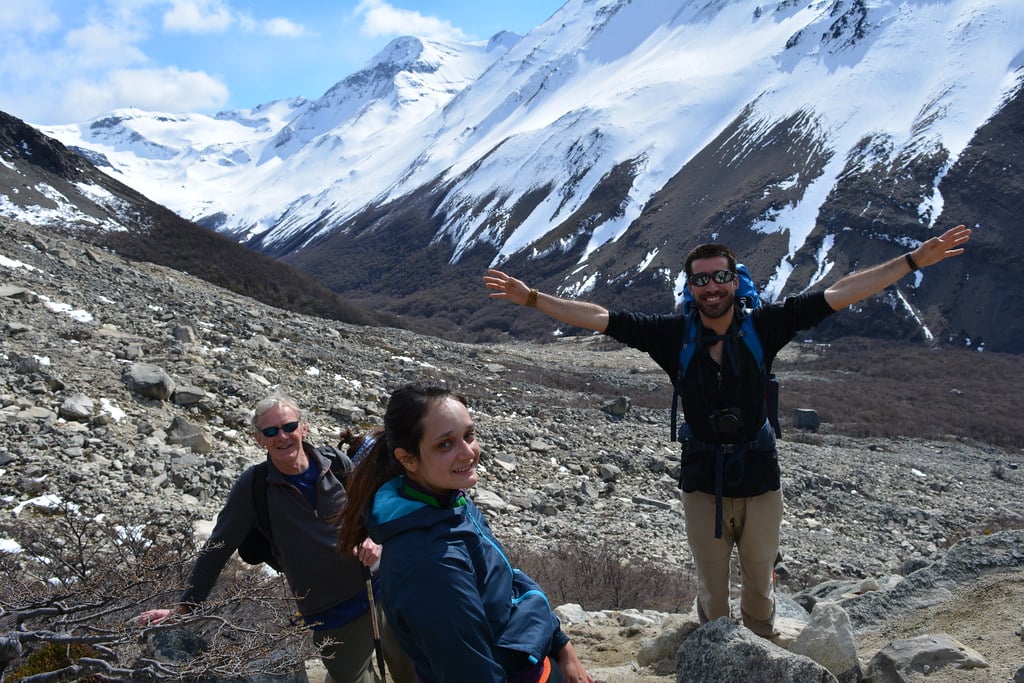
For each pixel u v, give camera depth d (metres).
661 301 126.81
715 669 3.97
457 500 2.87
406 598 2.60
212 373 16.92
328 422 16.80
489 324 130.38
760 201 142.38
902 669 3.97
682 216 150.38
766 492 4.35
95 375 14.21
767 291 118.19
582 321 4.32
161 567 4.54
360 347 28.11
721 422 4.17
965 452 35.31
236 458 12.70
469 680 2.53
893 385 60.28
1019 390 60.84
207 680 3.92
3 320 15.52
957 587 5.21
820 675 3.67
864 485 23.61
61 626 4.00
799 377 63.78
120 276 24.53
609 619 7.24
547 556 11.52
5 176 43.72
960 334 102.81
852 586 7.91
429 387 2.87
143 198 50.84
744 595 4.78
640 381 46.06
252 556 4.39
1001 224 117.94
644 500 17.44
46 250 23.53
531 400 26.78
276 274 49.47
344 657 4.15
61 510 8.98
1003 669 3.90
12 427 11.35
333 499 4.11
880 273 4.08
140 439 12.38
